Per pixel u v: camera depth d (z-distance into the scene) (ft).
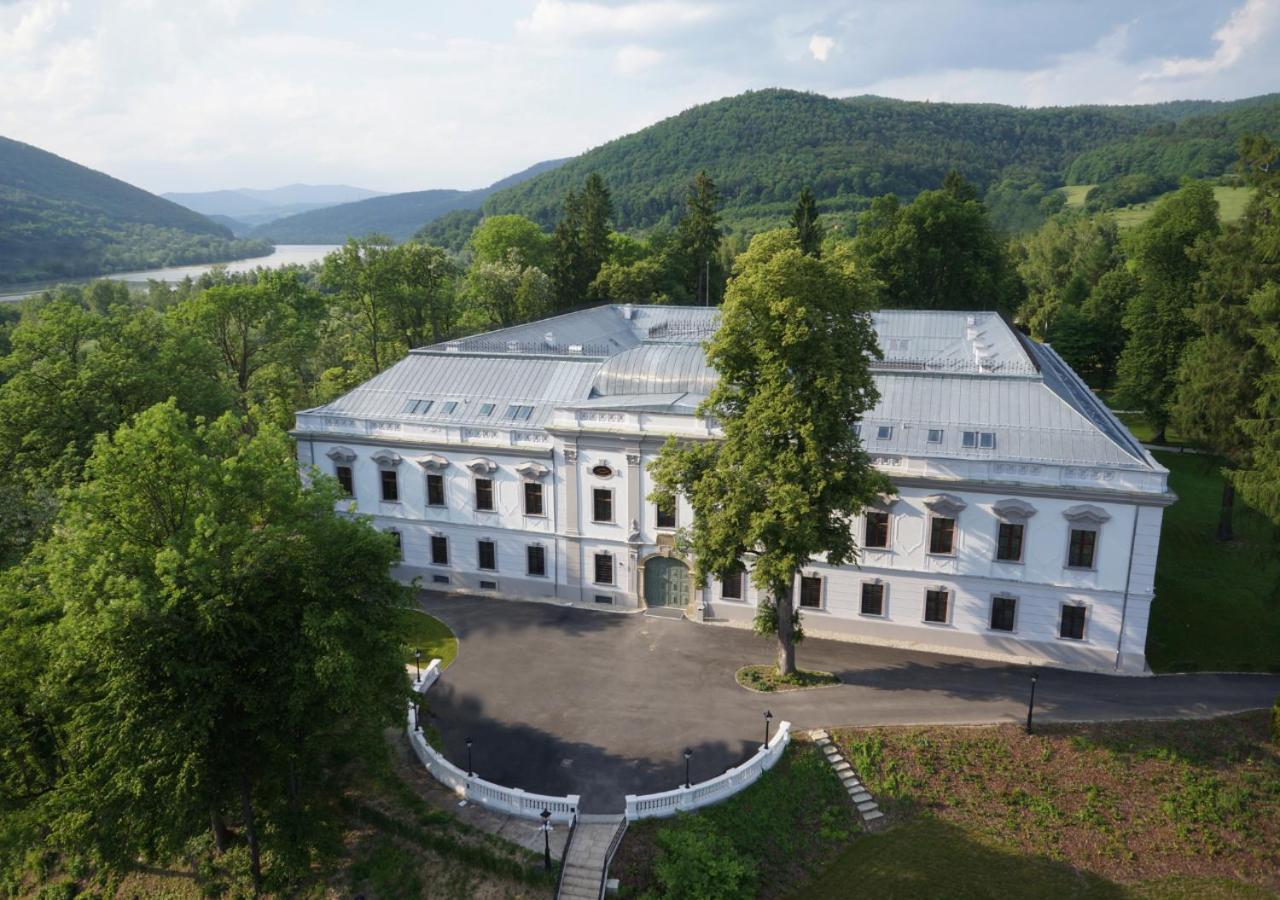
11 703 113.50
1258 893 113.80
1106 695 152.46
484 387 206.18
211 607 101.96
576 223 434.71
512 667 165.17
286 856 114.62
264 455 120.37
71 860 133.80
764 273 135.13
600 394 197.67
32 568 116.88
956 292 359.66
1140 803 127.34
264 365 301.43
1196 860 118.73
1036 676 145.28
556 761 135.85
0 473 193.47
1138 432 318.86
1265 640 172.55
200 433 124.98
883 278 354.74
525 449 187.73
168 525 113.09
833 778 132.16
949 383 178.60
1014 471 159.02
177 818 106.63
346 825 125.49
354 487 204.23
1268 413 163.94
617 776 131.85
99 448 110.83
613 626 181.78
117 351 210.38
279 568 110.93
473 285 387.96
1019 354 215.10
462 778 127.65
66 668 103.86
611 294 389.19
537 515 191.93
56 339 211.20
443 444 193.77
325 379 338.34
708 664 165.27
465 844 118.01
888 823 125.29
